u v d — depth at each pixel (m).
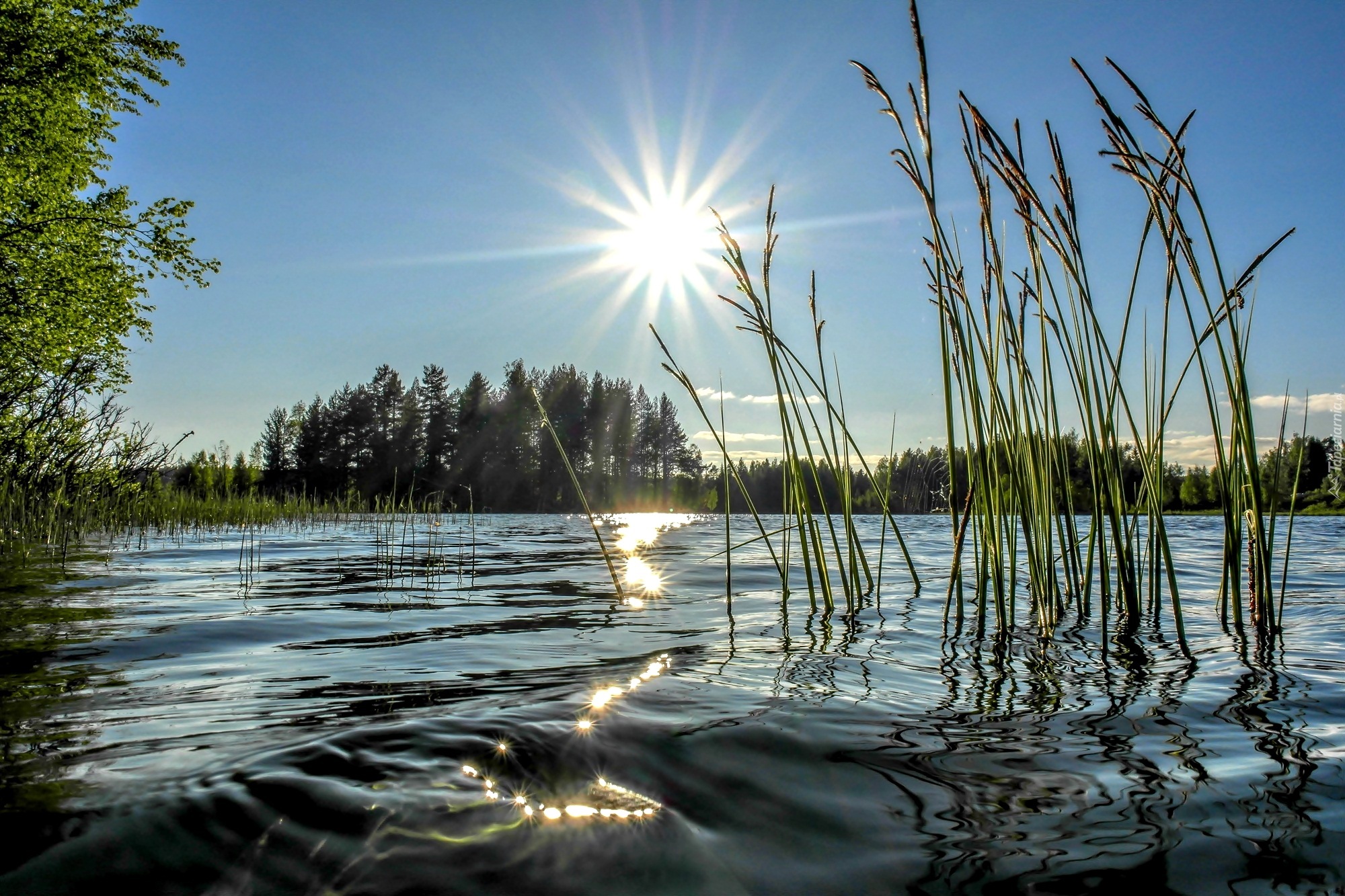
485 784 1.38
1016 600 4.02
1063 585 4.63
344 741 1.56
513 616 3.46
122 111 13.18
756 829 1.27
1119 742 1.69
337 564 5.92
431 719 1.72
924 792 1.42
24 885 1.04
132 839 1.17
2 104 11.34
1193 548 8.13
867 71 3.07
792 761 1.55
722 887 1.10
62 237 11.71
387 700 1.95
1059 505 3.68
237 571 5.31
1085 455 3.81
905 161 3.06
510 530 13.78
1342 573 5.41
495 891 1.07
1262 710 1.94
